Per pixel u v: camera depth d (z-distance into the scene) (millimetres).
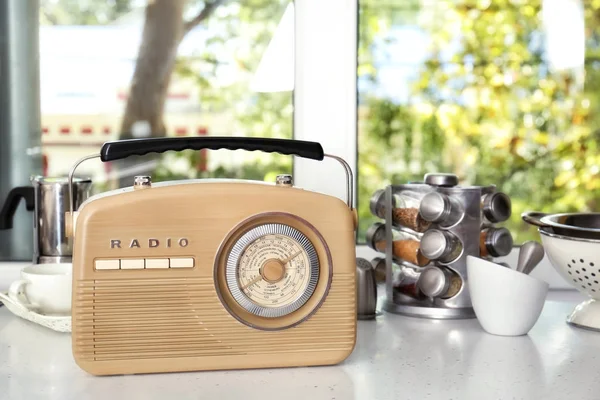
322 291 953
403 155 1747
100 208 897
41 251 1371
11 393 863
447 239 1202
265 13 1576
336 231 955
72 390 875
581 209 1839
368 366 972
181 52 1587
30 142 1589
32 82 1580
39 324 1168
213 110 1598
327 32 1529
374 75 1721
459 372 947
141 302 910
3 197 1595
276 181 966
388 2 1712
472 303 1151
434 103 1763
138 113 1594
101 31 1576
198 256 919
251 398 852
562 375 938
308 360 956
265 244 940
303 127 1547
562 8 1803
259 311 937
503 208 1238
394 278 1281
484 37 1778
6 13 1565
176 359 924
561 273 1185
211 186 929
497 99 1801
